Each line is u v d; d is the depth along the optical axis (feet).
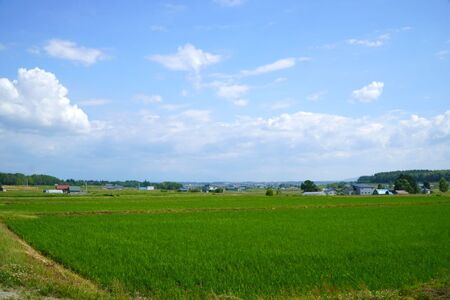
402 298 50.14
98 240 105.91
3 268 59.00
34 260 72.95
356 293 53.72
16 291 50.65
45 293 49.98
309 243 100.53
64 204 255.91
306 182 604.90
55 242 100.94
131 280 62.69
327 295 54.34
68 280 59.77
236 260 78.02
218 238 110.52
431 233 119.85
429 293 51.37
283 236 114.62
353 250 89.25
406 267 70.69
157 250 90.07
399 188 570.46
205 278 63.87
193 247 94.58
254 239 108.17
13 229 131.54
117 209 219.20
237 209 228.22
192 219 169.78
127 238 110.42
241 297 54.39
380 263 74.43
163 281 62.03
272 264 74.13
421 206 253.65
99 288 59.36
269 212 209.36
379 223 151.74
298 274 66.23
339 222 156.35
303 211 215.92
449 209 227.20
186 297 54.34
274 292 56.44
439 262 74.84
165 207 237.45
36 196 366.63
